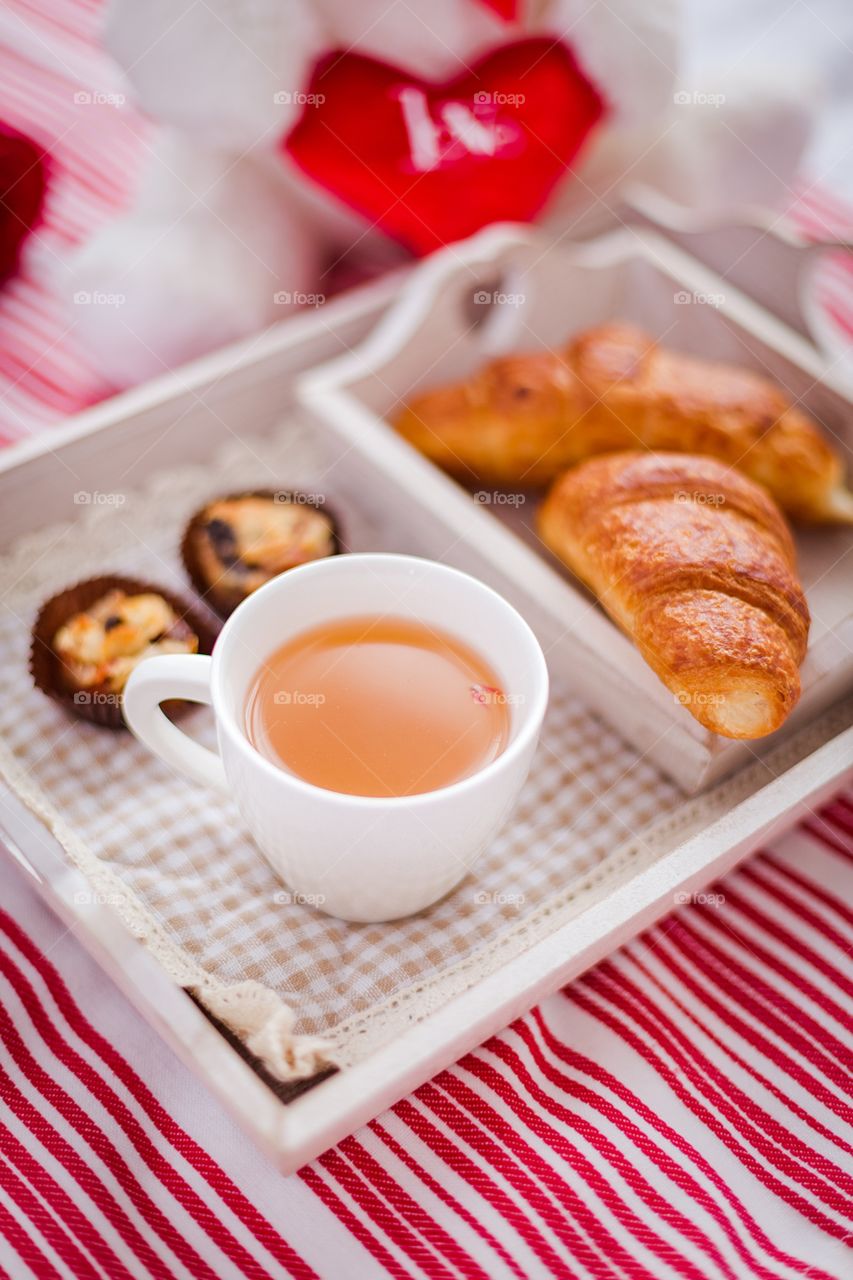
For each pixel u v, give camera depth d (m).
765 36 0.91
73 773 0.55
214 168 0.70
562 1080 0.52
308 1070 0.48
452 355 0.66
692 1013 0.54
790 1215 0.50
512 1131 0.51
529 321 0.69
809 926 0.56
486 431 0.62
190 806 0.55
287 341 0.65
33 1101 0.51
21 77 0.81
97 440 0.62
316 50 0.65
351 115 0.67
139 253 0.69
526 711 0.50
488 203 0.70
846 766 0.55
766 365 0.67
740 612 0.54
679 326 0.69
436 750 0.50
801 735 0.57
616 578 0.56
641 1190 0.50
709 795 0.56
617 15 0.65
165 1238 0.49
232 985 0.50
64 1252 0.49
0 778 0.55
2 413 0.69
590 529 0.57
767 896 0.57
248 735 0.50
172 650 0.57
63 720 0.57
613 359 0.62
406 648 0.52
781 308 0.70
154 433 0.63
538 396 0.61
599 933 0.51
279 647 0.52
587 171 0.72
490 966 0.51
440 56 0.65
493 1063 0.52
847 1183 0.51
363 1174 0.50
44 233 0.76
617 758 0.57
